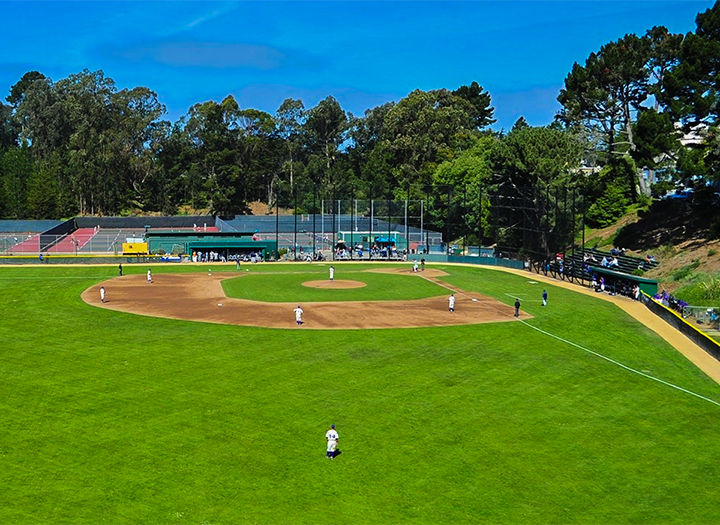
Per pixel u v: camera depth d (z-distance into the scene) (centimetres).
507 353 5516
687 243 9644
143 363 5162
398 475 3375
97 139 19988
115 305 7444
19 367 5038
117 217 17888
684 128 9688
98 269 10775
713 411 4272
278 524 2922
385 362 5241
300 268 10994
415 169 19112
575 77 11888
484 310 7212
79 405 4253
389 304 7562
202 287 8794
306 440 3762
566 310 7194
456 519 2978
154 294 8206
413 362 5247
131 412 4141
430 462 3516
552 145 11844
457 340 5909
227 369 5025
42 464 3434
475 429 3941
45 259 11506
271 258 12225
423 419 4084
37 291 8381
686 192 11256
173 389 4566
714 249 9012
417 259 12075
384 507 3073
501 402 4384
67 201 19050
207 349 5572
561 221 11481
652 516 3016
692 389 4691
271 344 5738
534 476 3375
